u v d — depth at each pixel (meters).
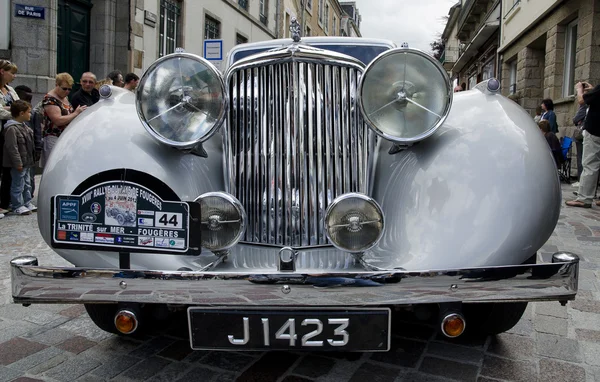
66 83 6.30
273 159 2.45
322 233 2.45
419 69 2.31
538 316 3.04
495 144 2.18
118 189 2.01
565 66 11.10
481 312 2.62
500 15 16.52
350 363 2.46
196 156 2.49
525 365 2.43
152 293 1.90
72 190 2.14
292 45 2.51
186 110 2.37
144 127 2.31
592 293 3.41
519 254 1.99
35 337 2.77
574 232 5.20
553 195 2.10
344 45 3.69
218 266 2.15
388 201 2.38
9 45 8.88
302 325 1.89
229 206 2.06
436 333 2.79
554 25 11.17
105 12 10.55
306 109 2.43
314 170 2.44
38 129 6.67
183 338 2.75
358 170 2.50
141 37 11.45
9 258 4.29
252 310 1.89
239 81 2.51
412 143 2.33
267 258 2.28
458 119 2.38
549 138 8.80
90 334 2.81
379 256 2.14
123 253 2.04
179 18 13.49
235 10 17.14
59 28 9.73
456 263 1.96
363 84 2.33
